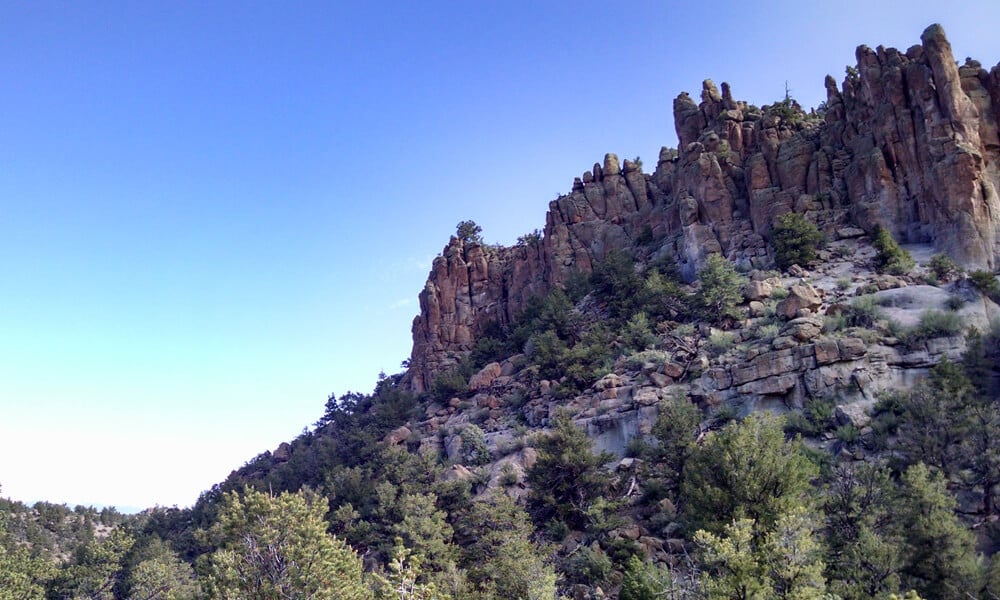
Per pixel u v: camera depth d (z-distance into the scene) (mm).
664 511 44281
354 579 38406
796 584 26031
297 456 90500
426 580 42562
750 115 94000
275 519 38969
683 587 30828
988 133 69750
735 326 65250
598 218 102875
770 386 53844
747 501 33531
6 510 101188
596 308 84812
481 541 47281
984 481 38000
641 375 63688
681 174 90812
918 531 31094
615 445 59125
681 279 82562
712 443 36844
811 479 38531
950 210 64812
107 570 69812
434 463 61688
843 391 50500
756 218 79375
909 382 50094
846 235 71812
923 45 72812
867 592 28812
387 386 105125
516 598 37500
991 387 47031
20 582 58406
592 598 37281
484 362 93562
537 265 106688
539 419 69062
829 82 88125
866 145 75188
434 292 112125
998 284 56250
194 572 70250
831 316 58156
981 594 29062
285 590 36281
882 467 36469
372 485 63719
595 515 44812
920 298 57969
